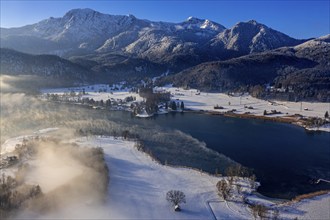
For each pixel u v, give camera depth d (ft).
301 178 354.33
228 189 286.46
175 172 343.87
